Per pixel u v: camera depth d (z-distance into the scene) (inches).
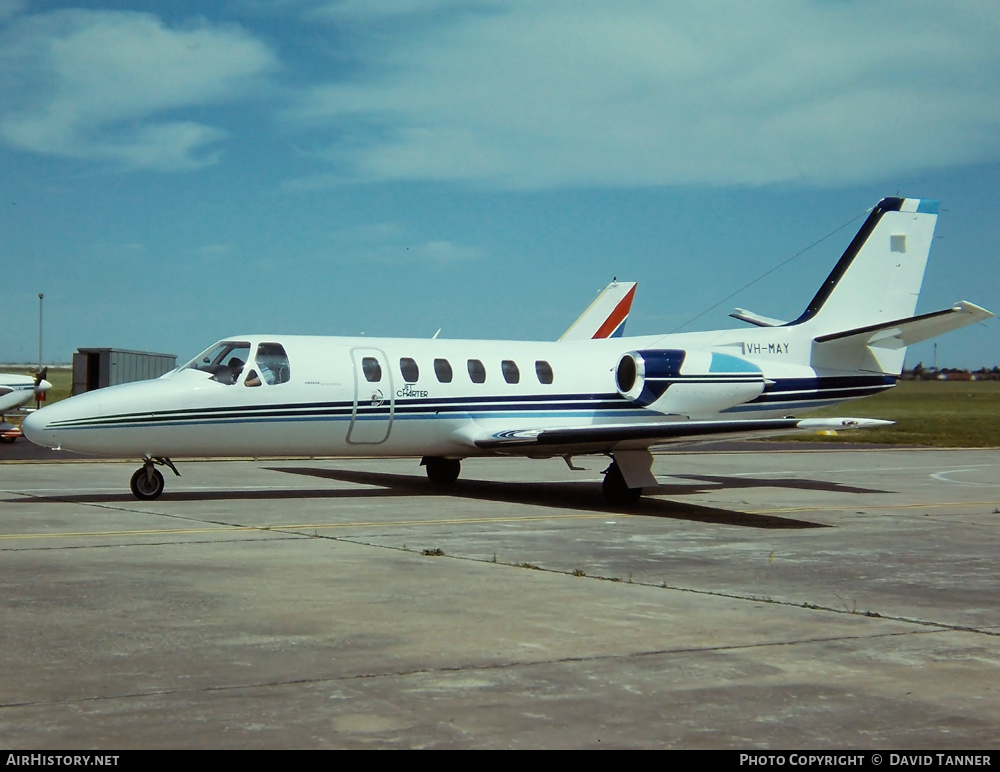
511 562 446.9
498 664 276.1
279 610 337.1
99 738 215.0
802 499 768.3
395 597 361.7
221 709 234.8
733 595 383.2
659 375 737.6
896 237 873.5
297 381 683.4
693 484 892.0
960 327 796.0
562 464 1061.8
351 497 709.9
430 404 727.1
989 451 1400.1
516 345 793.6
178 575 395.9
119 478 823.7
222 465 980.6
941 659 292.5
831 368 848.3
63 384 3309.5
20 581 379.2
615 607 353.4
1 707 234.2
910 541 543.8
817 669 278.8
